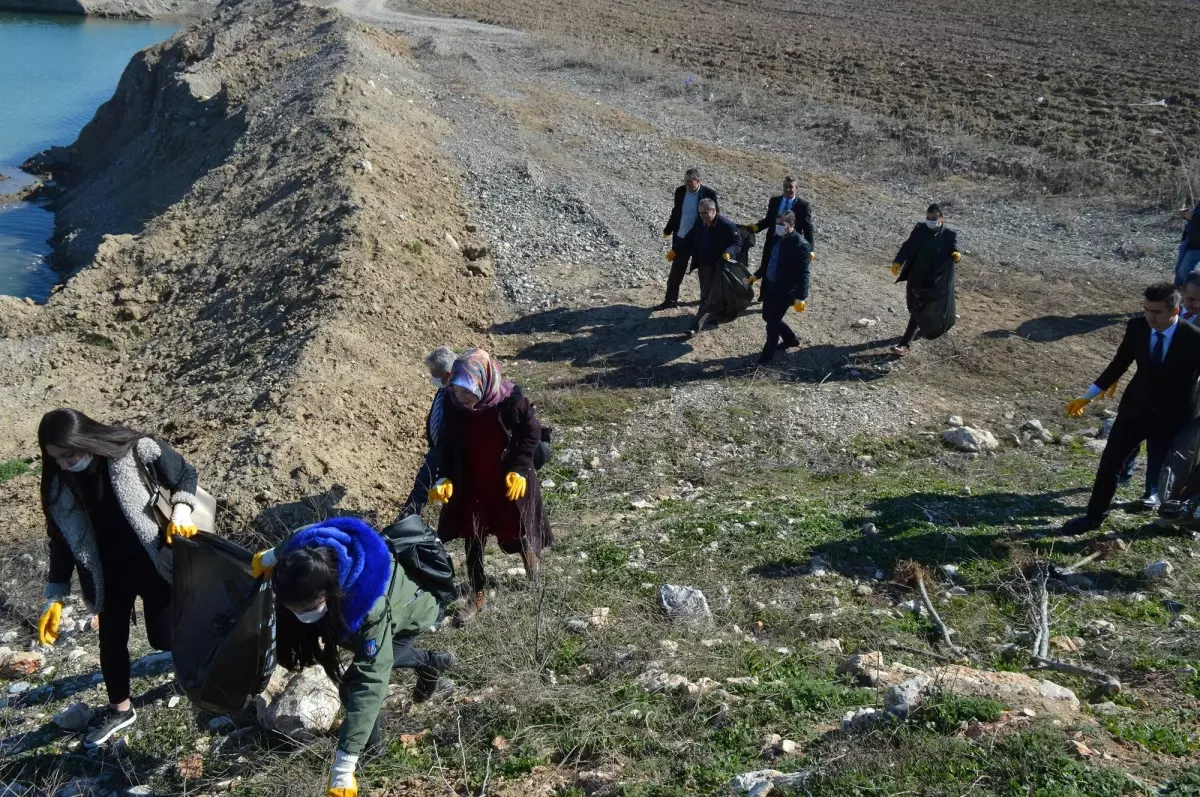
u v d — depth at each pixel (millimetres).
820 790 3627
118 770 4648
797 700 4469
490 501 5363
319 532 3820
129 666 4910
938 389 9406
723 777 3926
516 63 25406
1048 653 4965
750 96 21359
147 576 4504
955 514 6781
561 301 11625
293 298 11289
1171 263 12523
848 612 5445
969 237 13641
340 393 8875
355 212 12547
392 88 20500
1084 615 5387
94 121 29250
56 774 4605
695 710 4441
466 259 12883
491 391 5098
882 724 4055
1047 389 9414
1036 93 21859
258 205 15156
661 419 8758
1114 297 11586
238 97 22609
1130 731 4008
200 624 4273
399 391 9391
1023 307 11328
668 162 16984
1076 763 3617
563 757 4316
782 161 17250
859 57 26828
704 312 10242
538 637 5160
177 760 4629
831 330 10602
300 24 27578
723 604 5602
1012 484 7383
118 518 4371
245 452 7695
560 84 23109
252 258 13188
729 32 31859
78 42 47781
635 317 11000
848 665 4898
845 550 6246
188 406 9734
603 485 7711
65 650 5902
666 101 21516
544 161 16703
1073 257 12859
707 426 8617
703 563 6145
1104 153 16766
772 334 9617
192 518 4410
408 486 7895
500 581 5953
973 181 16000
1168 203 14352
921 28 32250
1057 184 15508
